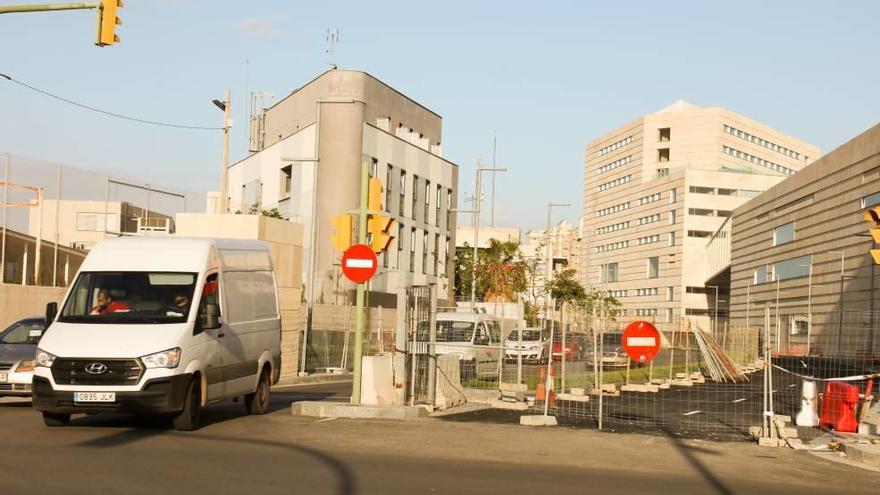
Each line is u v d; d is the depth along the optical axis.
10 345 17.75
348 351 38.03
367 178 17.94
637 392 28.67
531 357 34.97
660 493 9.84
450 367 20.64
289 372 29.77
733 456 13.89
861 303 60.91
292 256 29.80
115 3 16.42
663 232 125.69
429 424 16.11
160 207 28.75
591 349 28.48
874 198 59.56
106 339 13.30
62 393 12.96
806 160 153.25
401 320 19.09
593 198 150.88
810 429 18.48
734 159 131.62
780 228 79.69
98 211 26.09
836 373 29.11
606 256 144.75
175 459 10.60
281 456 11.24
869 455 13.86
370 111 55.22
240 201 61.31
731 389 30.55
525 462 11.97
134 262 14.63
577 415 19.81
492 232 128.62
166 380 13.16
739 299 92.88
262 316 16.91
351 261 17.83
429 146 63.25
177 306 14.07
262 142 63.38
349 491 8.88
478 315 28.77
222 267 15.34
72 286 14.37
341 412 16.80
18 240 23.81
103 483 8.82
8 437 12.23
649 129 133.38
